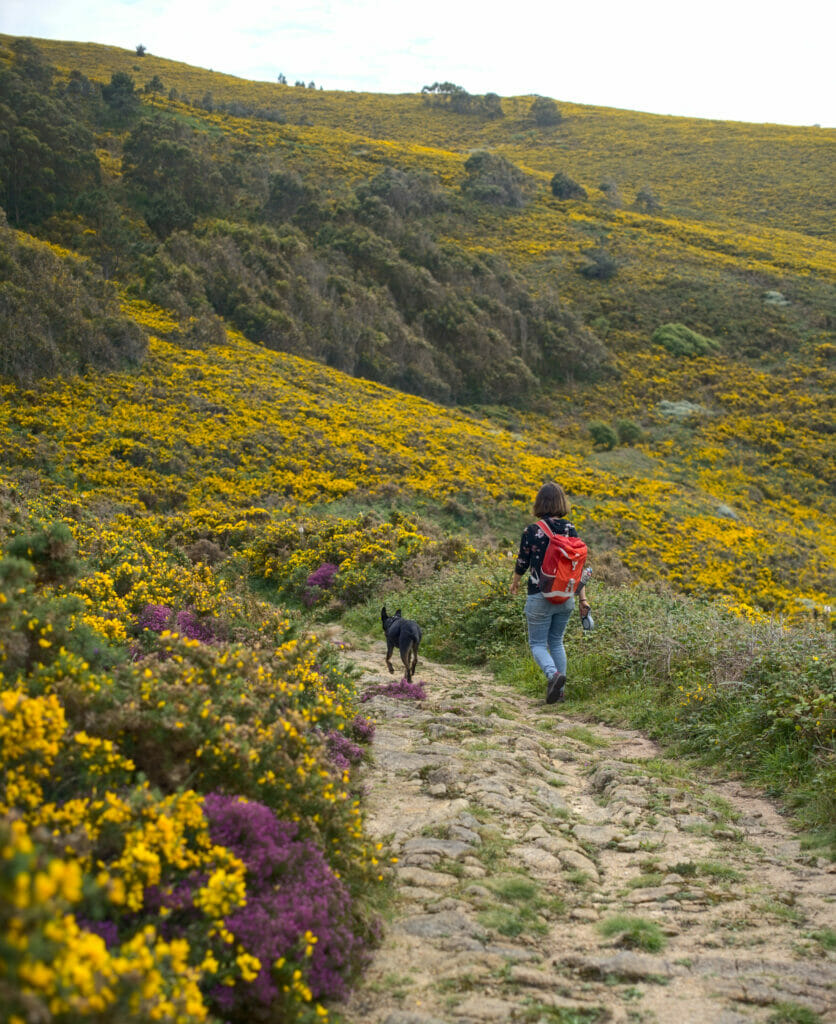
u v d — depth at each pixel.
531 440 45.28
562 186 87.00
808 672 5.70
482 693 7.80
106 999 1.66
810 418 51.72
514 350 57.66
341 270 57.94
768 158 110.19
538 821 4.37
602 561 20.03
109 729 2.99
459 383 54.88
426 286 59.28
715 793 5.02
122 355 36.03
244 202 62.84
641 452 47.94
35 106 60.00
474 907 3.31
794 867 3.86
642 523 32.16
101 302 38.53
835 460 47.72
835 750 4.88
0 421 27.64
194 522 21.09
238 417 33.06
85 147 60.44
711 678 6.73
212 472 28.30
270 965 2.42
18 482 22.23
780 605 26.20
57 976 1.58
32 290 34.91
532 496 31.67
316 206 63.91
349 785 4.32
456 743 5.76
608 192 93.50
